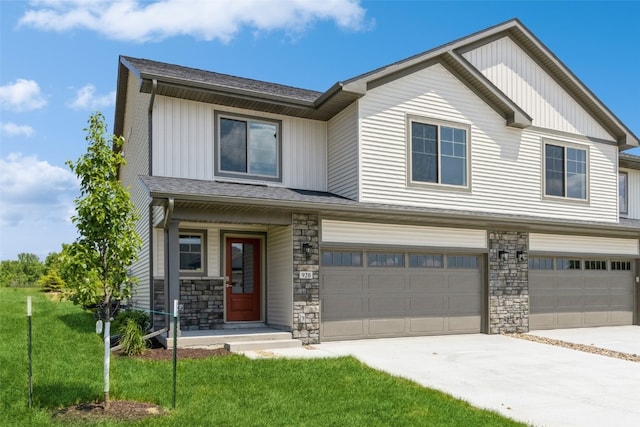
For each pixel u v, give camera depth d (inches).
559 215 622.8
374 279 499.8
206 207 421.4
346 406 262.7
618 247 670.5
